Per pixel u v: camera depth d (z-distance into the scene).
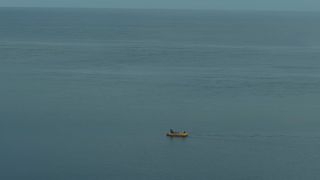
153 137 91.44
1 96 117.12
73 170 77.25
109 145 87.19
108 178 74.81
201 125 98.69
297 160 82.00
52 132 92.94
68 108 108.44
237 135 93.31
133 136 91.81
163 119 101.94
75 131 93.75
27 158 81.25
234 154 84.12
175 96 120.12
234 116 104.94
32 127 95.44
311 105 114.31
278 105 113.94
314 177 76.25
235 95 122.44
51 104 111.25
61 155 82.56
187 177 75.69
